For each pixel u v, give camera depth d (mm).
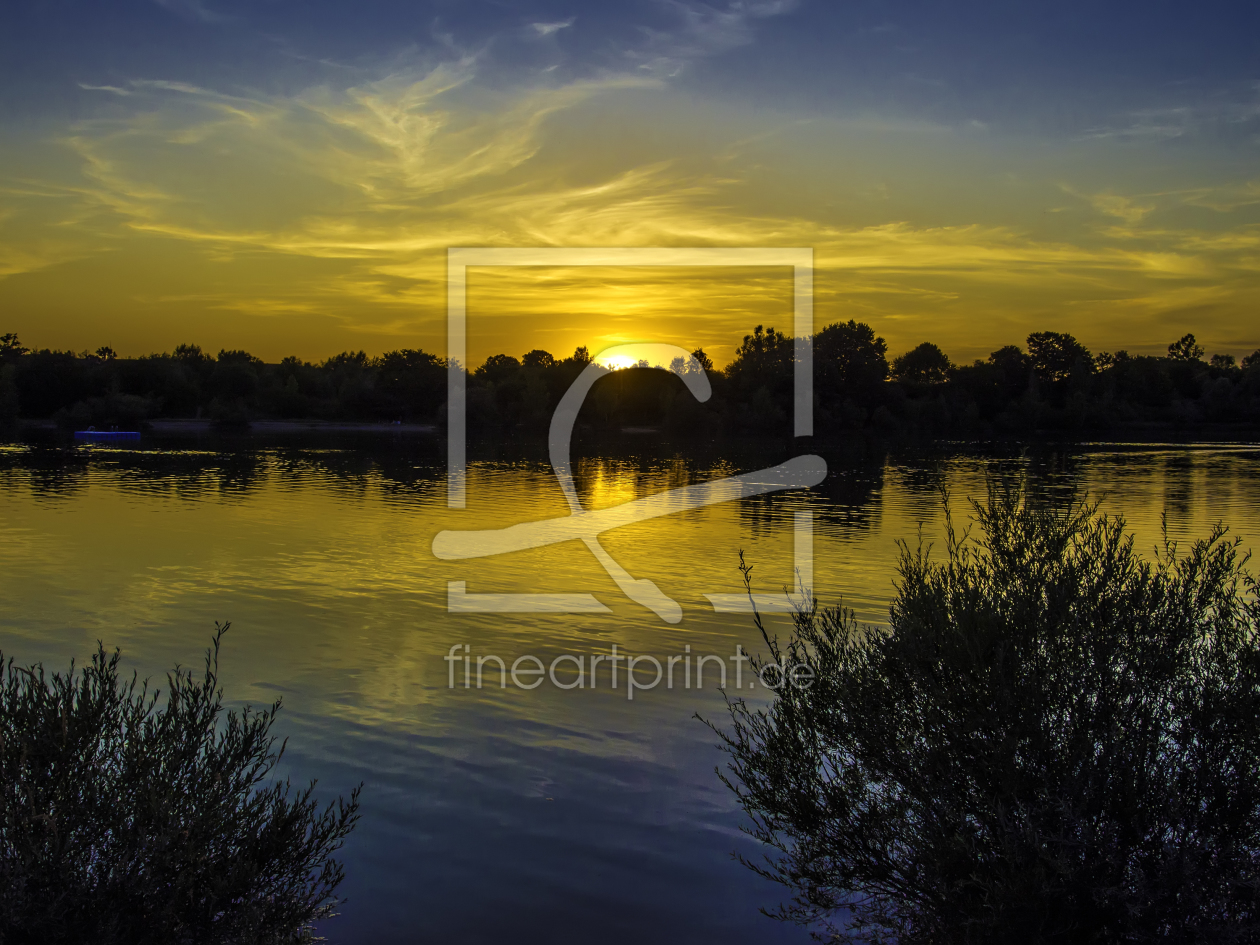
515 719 10031
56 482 43469
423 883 6504
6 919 4324
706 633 14234
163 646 12984
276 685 11180
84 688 5016
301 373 148875
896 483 48625
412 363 143375
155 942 4750
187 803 4980
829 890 6191
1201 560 5293
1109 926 4664
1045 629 5031
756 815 7645
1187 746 4777
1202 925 4418
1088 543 5602
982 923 4707
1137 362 151125
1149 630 4969
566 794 8062
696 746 9234
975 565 5797
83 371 126375
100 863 4727
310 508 33312
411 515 31484
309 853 5570
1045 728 4852
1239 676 4777
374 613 15430
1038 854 4484
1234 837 4562
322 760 8781
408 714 10156
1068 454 78562
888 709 5406
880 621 14844
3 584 17672
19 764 4676
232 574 19078
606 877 6633
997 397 135750
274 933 5215
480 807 7770
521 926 5969
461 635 13938
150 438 98312
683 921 6027
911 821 5312
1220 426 133750
